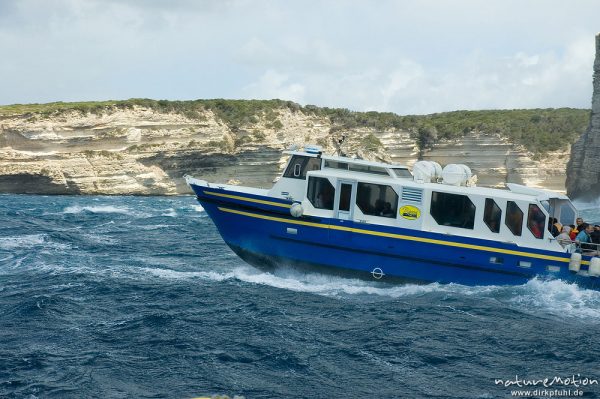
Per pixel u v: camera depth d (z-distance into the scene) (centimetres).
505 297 2119
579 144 11162
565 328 1819
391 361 1544
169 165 11319
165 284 2309
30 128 10275
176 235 4125
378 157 12162
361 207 2209
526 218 2158
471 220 2173
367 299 2092
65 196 10062
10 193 10238
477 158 11894
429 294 2136
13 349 1588
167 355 1555
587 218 7938
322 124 13138
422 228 2173
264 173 11938
